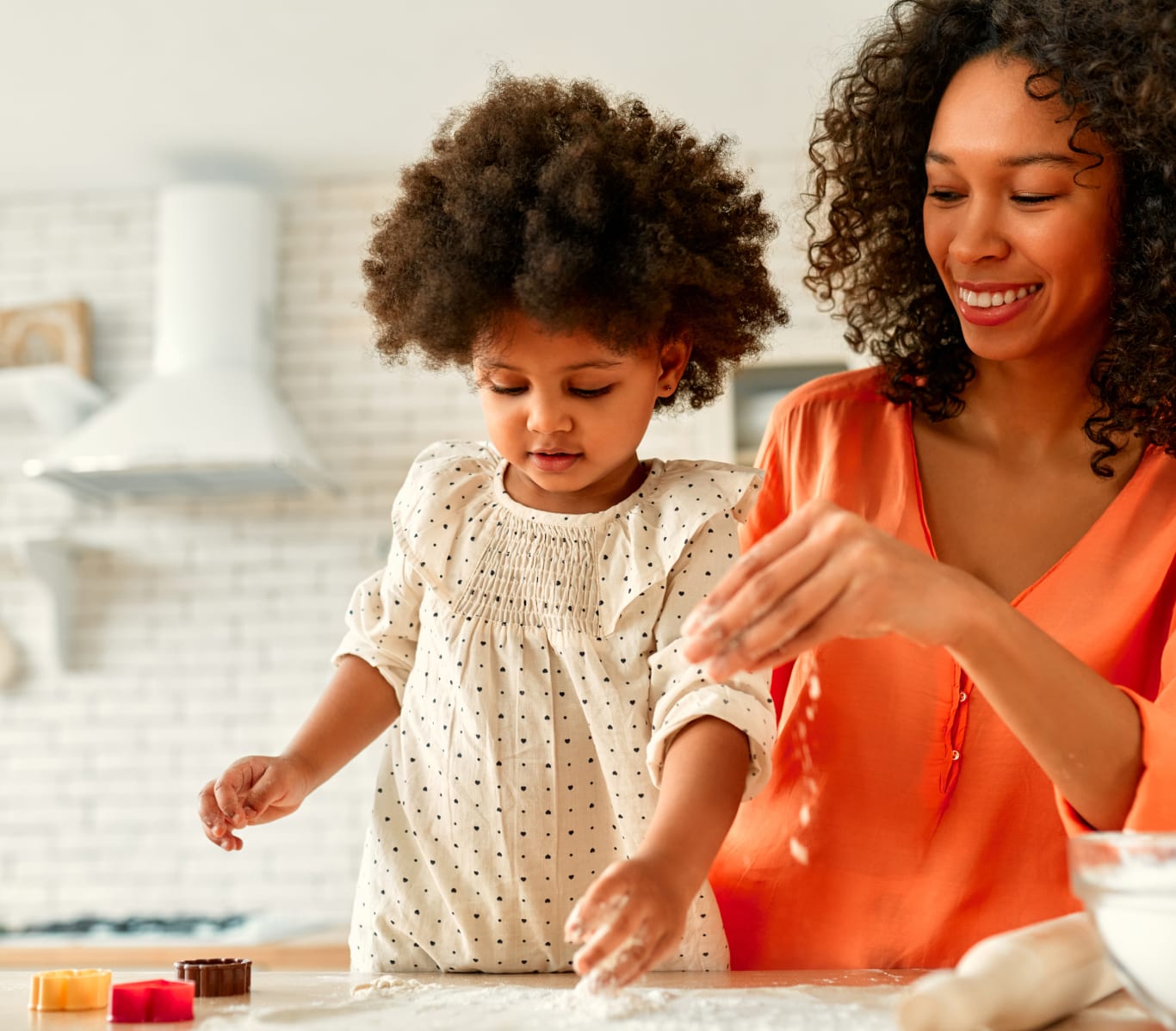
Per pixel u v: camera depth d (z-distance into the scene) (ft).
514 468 3.31
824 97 4.42
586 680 3.06
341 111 11.73
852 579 2.25
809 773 3.41
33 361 12.78
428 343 3.01
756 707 2.80
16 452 13.03
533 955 3.10
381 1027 2.11
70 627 12.62
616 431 2.98
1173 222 3.18
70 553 12.68
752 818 3.47
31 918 11.79
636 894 2.26
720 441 11.72
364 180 12.99
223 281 12.37
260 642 12.50
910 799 3.30
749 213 3.36
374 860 3.24
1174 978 1.83
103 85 11.30
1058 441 3.52
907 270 3.82
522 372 2.91
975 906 3.21
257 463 11.44
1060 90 3.10
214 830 3.11
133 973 2.80
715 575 3.09
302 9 10.21
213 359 12.25
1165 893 1.83
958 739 3.29
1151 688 3.25
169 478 11.91
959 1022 1.91
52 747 12.48
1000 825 3.24
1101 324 3.41
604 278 2.83
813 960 3.29
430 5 10.19
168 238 12.51
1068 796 2.57
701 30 10.59
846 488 3.64
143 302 13.06
